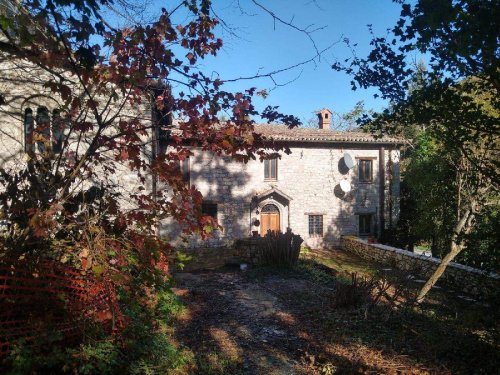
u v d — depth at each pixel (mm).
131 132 4094
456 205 8266
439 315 8328
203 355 6234
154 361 4914
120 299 5039
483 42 3250
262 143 4219
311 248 19625
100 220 4758
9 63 7512
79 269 4379
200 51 3904
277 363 6098
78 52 3227
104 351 4078
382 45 4422
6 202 5195
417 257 13477
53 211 3793
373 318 8102
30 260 3953
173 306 7785
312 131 20797
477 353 5969
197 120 4023
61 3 2881
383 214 20203
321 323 7898
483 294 7016
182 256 5605
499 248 4879
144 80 3904
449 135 4445
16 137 8172
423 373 5617
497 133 4148
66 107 3957
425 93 4332
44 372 3795
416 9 3533
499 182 4516
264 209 19109
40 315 3824
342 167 20047
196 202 3945
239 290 10812
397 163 20531
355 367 5855
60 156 4723
